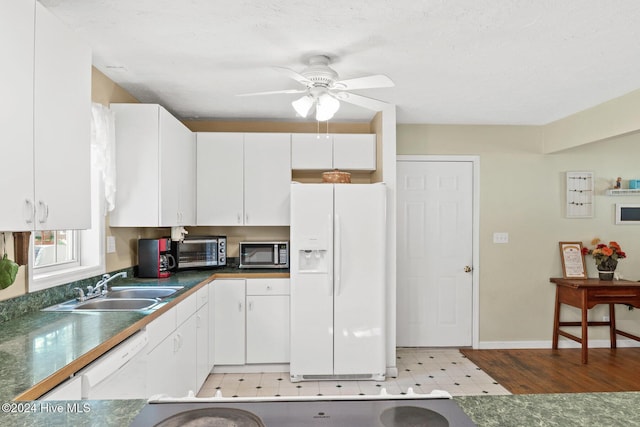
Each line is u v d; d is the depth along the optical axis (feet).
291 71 7.85
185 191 12.05
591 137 12.45
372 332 11.67
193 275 11.84
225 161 13.23
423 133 14.61
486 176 14.75
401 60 8.73
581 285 13.23
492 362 13.32
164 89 10.71
